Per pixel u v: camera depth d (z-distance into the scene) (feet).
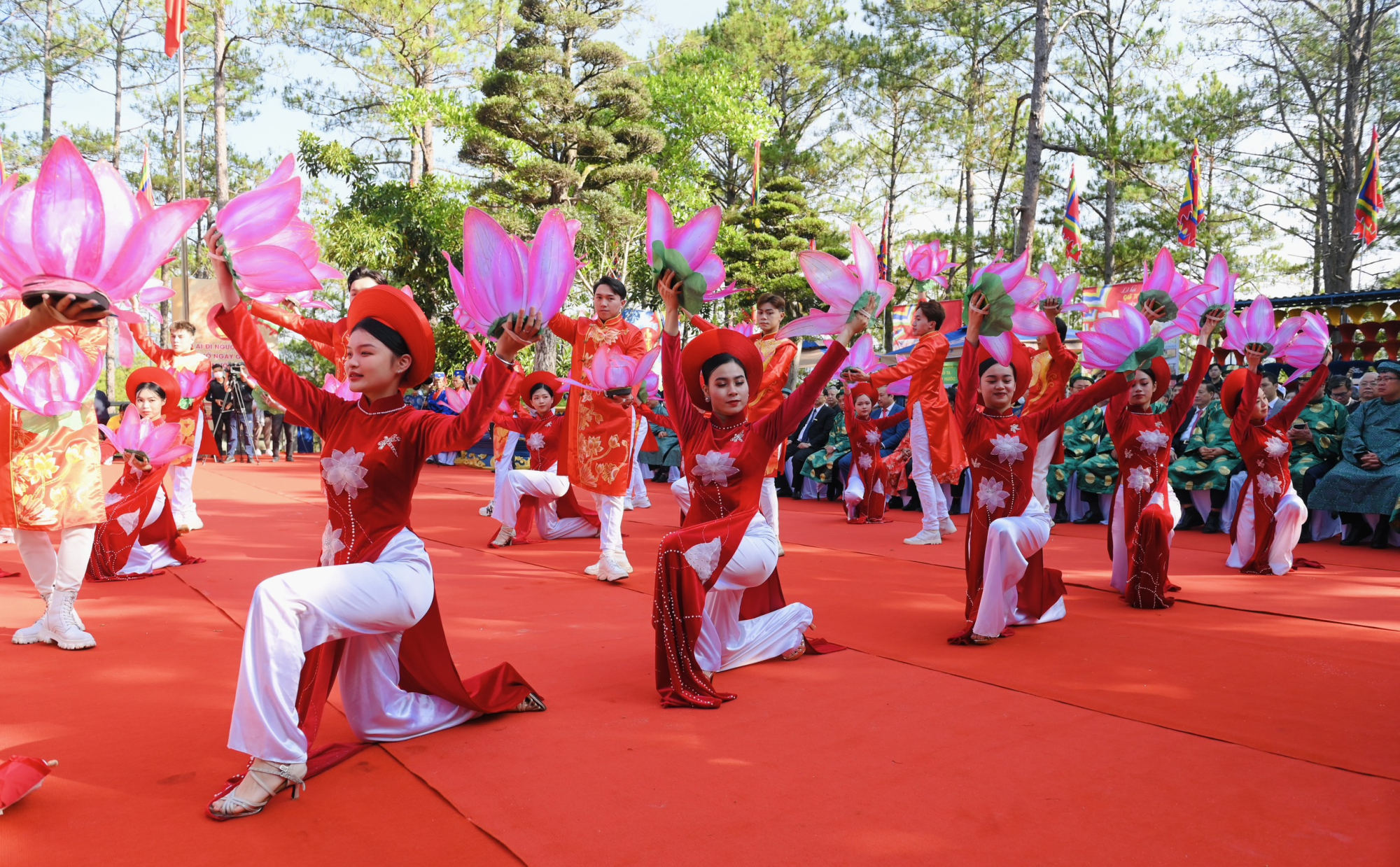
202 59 96.37
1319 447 25.96
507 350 9.00
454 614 16.12
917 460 24.23
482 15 82.79
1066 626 15.31
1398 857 7.43
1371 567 20.95
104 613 16.17
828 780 9.00
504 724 10.59
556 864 7.33
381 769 9.27
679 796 8.63
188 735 10.23
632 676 12.51
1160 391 17.35
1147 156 58.85
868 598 17.46
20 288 7.30
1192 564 21.36
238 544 23.93
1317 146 75.72
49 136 101.24
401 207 71.20
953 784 8.88
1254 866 7.32
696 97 78.95
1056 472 29.55
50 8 96.94
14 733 10.27
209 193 113.29
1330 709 11.01
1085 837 7.81
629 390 18.34
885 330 75.56
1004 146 86.74
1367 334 38.22
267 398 9.98
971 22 81.20
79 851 7.55
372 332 9.49
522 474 23.71
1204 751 9.70
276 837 7.83
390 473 9.56
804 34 100.27
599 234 70.08
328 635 8.89
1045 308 17.62
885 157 95.50
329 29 82.17
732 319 81.51
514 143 67.26
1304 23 71.72
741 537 12.06
